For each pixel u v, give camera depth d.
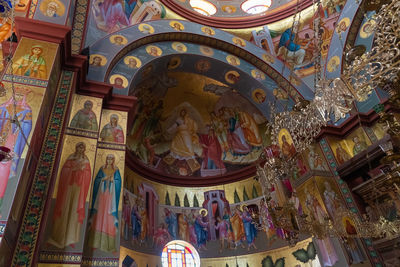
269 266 10.89
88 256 6.05
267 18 12.56
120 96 8.44
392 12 4.09
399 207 8.14
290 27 12.24
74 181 6.43
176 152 12.88
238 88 12.13
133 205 10.76
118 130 7.96
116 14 10.27
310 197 9.59
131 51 10.09
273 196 11.56
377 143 8.55
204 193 12.58
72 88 7.10
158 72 11.07
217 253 11.52
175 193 12.27
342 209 8.07
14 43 7.17
